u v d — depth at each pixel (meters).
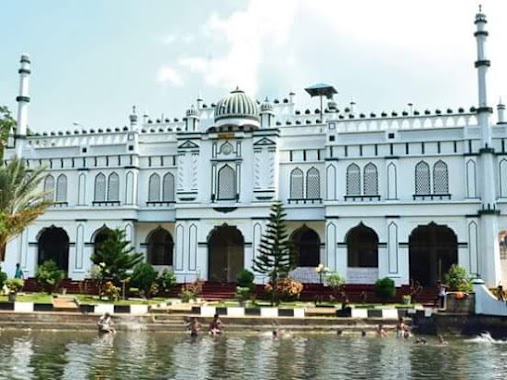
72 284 43.84
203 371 18.47
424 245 44.41
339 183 42.62
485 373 18.84
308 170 44.12
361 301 38.34
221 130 45.12
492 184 39.66
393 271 40.72
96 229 47.38
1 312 29.17
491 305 30.52
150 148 47.59
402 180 41.69
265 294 39.75
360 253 44.53
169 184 46.88
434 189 41.12
